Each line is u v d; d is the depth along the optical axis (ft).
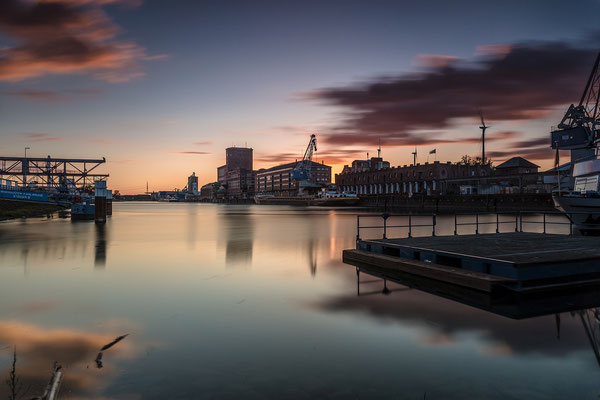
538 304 30.78
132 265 53.11
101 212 138.82
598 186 93.30
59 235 96.37
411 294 35.14
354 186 554.46
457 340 23.16
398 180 456.04
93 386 17.44
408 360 20.12
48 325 26.61
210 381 17.87
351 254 55.98
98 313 29.58
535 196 249.96
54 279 43.32
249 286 39.17
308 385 17.39
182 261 56.80
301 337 23.84
